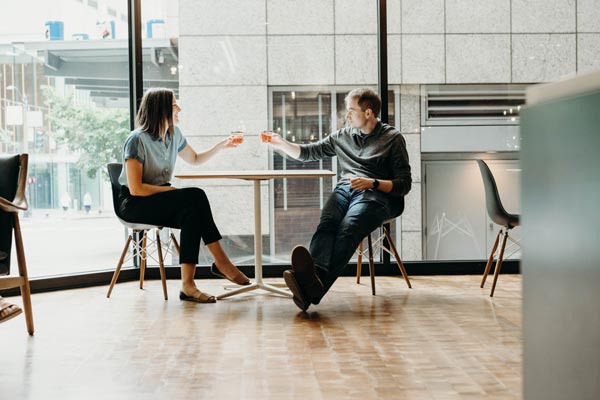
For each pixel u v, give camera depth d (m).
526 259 0.93
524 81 4.55
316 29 4.52
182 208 3.64
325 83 4.54
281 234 4.53
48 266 4.12
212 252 3.77
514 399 1.92
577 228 0.80
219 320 3.11
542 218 0.88
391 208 3.65
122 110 4.41
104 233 4.30
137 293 3.90
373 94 3.85
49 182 4.14
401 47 4.52
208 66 4.51
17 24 4.07
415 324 2.99
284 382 2.11
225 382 2.12
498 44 4.53
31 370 2.28
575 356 0.82
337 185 3.83
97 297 3.77
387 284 4.17
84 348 2.58
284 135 4.55
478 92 4.54
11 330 2.92
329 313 3.25
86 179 4.27
